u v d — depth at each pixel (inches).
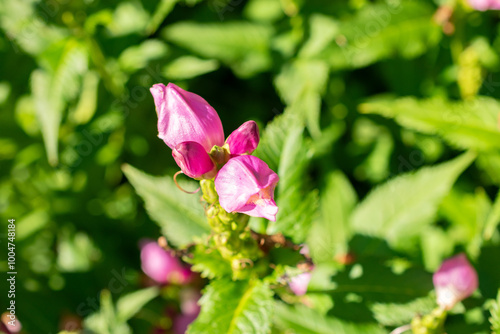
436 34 16.4
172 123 11.6
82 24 17.0
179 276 16.1
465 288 12.9
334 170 17.4
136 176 13.9
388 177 18.1
